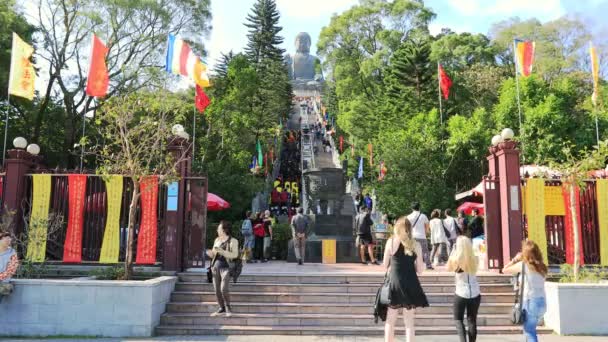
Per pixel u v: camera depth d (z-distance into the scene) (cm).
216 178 2919
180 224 1276
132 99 1297
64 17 2995
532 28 4828
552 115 2823
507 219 1281
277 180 3831
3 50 2638
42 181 1323
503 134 1330
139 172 1184
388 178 3002
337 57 5781
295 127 6412
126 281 1038
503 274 1225
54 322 1023
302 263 1683
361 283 1196
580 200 1322
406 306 743
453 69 5019
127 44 3164
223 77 4662
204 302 1131
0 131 2911
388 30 5444
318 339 983
